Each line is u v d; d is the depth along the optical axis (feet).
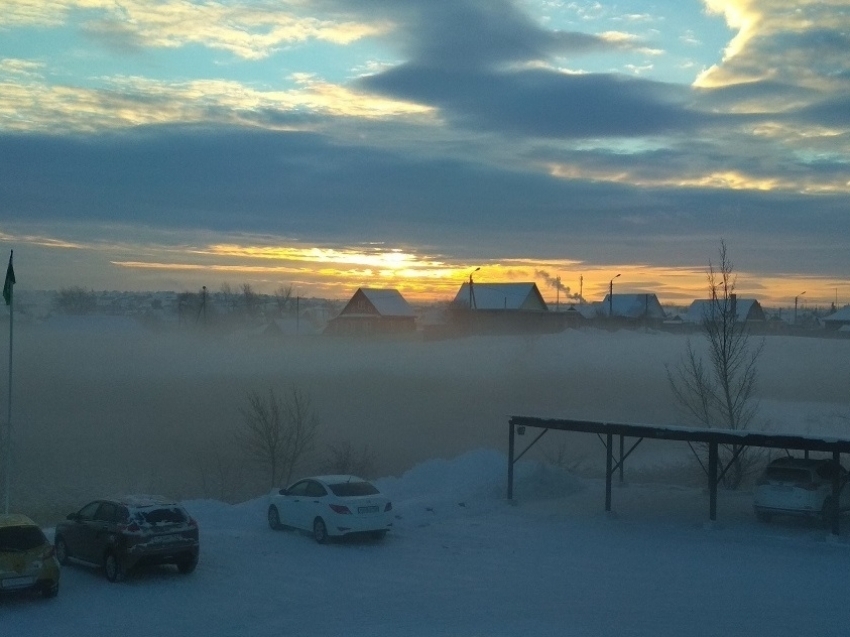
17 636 40.14
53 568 46.83
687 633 39.96
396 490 87.15
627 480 107.86
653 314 353.72
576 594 48.98
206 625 42.22
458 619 42.80
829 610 45.11
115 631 41.09
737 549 62.49
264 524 70.79
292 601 47.24
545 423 80.64
